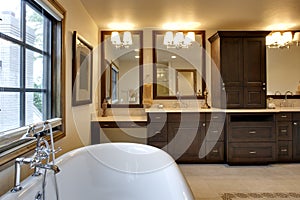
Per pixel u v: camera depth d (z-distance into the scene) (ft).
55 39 8.01
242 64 13.24
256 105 13.29
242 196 8.77
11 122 5.84
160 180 6.72
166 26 14.19
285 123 12.87
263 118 13.47
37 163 4.75
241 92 13.26
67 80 8.83
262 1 10.46
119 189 7.75
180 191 5.12
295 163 12.94
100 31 14.39
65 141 8.57
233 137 12.51
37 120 7.23
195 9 11.44
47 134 6.97
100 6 10.97
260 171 11.62
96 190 7.63
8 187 5.12
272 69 14.69
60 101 8.07
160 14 12.10
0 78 5.40
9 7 5.71
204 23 13.66
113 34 14.37
